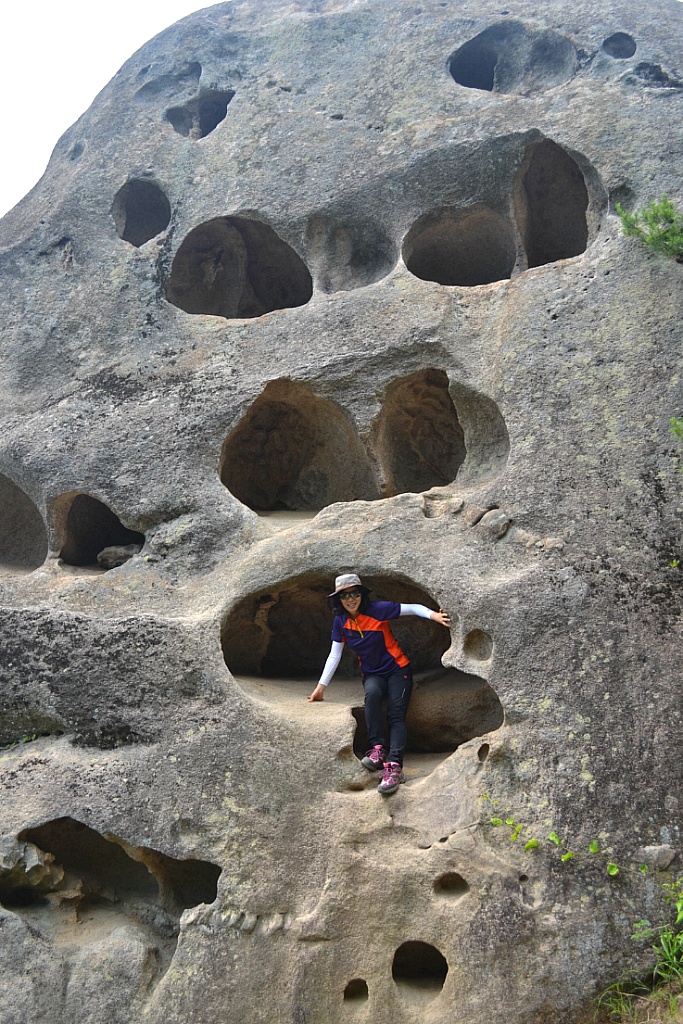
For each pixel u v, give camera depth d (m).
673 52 7.37
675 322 6.27
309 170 7.84
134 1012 5.64
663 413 6.10
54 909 6.20
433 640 7.27
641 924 5.14
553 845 5.32
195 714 6.18
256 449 7.73
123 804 6.00
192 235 8.16
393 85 8.02
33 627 6.63
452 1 8.44
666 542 5.83
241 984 5.51
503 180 7.34
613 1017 5.06
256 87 8.48
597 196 7.02
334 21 8.62
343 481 7.55
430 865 5.51
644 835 5.27
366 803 5.76
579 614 5.71
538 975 5.14
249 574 6.52
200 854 5.82
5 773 6.32
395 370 6.98
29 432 7.52
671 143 6.86
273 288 8.65
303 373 7.08
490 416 6.76
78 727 6.32
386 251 7.68
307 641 7.64
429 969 5.73
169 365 7.54
